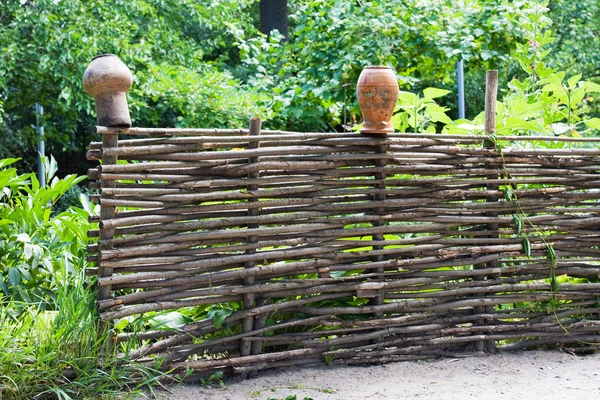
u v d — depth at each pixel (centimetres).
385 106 366
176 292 340
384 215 374
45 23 921
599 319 421
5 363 306
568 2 1445
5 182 414
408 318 383
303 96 823
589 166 410
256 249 355
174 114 1323
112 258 325
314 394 333
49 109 1302
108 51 955
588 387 346
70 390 306
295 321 363
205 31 1552
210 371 350
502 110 530
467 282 392
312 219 365
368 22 768
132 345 340
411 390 340
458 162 386
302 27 816
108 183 325
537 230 401
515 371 372
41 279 384
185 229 339
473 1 810
